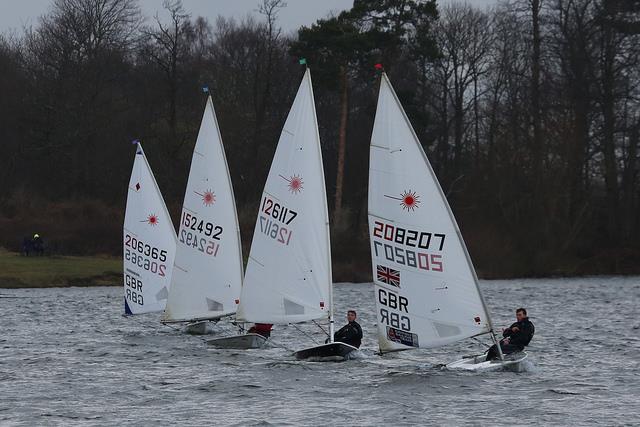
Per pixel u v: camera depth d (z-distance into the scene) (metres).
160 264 134.62
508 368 97.25
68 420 77.38
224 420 76.88
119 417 78.25
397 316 92.69
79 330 141.12
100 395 87.25
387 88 91.44
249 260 106.69
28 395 87.38
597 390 88.62
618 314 169.75
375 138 92.19
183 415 78.81
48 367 103.75
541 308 181.88
